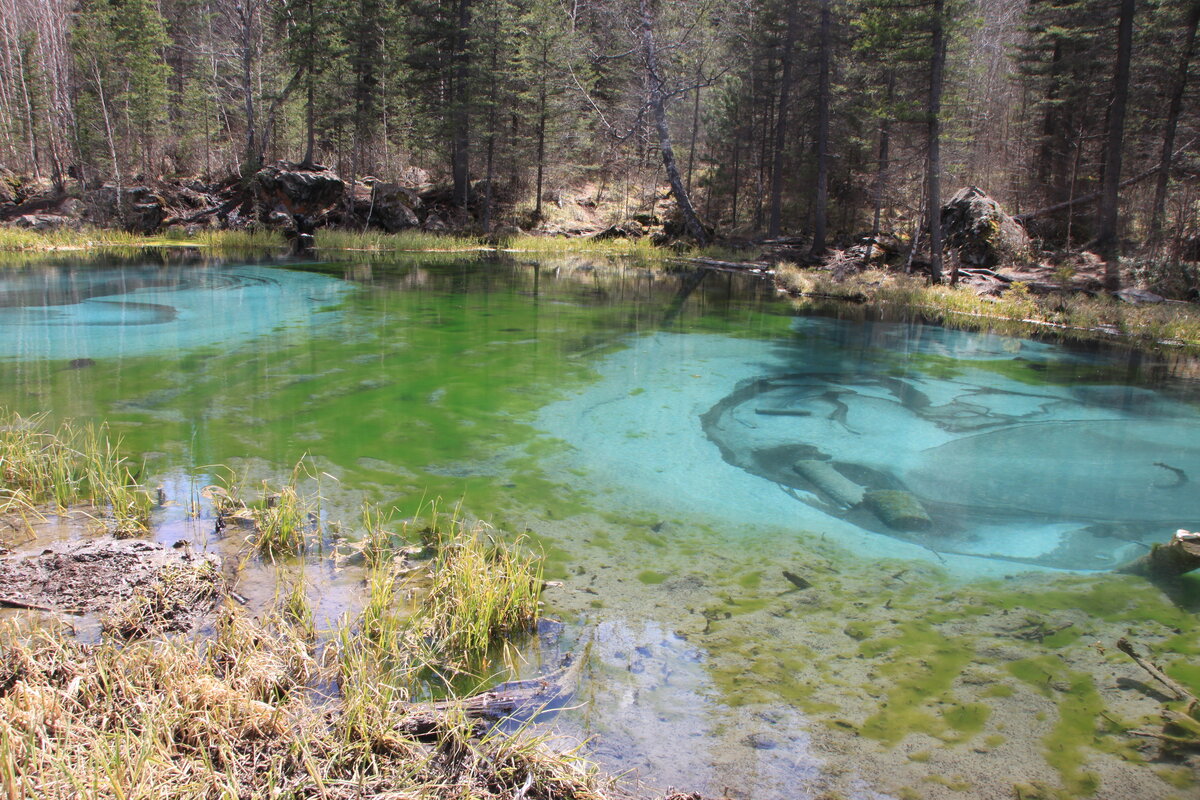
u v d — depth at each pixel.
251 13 28.75
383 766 2.40
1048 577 4.15
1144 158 21.33
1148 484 5.60
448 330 10.84
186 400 6.89
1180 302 14.79
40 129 29.80
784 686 3.07
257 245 24.58
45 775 2.08
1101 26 18.50
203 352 8.83
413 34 28.94
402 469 5.43
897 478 5.63
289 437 5.98
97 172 28.77
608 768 2.54
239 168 29.05
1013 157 25.47
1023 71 21.23
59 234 22.77
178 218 26.66
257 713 2.52
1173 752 2.70
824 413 7.26
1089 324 13.28
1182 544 4.12
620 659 3.22
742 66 27.30
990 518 4.95
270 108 30.84
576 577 3.96
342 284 15.80
